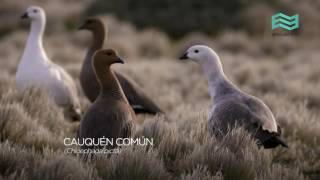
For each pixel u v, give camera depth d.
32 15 14.62
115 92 9.84
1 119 10.27
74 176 7.74
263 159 9.20
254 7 43.72
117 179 8.12
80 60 30.28
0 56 32.06
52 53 30.97
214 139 9.58
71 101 14.11
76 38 38.44
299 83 21.17
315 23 43.00
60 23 43.78
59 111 12.98
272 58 34.44
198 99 19.14
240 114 9.69
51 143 10.02
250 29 42.19
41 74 13.88
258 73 25.41
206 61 10.81
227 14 43.72
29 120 10.73
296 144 11.38
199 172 8.11
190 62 30.02
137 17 43.97
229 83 10.56
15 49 34.34
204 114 11.69
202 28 42.72
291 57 32.69
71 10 47.75
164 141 9.55
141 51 35.94
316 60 30.20
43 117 11.98
